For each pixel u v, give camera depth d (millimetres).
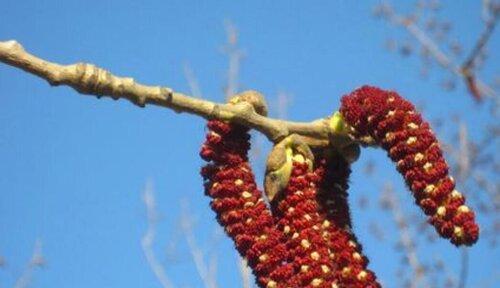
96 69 406
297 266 432
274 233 437
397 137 438
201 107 435
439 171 430
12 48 398
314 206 442
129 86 412
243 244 436
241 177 444
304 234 435
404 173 436
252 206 440
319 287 427
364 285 439
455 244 423
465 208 424
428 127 440
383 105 444
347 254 443
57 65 403
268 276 432
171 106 427
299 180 443
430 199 427
